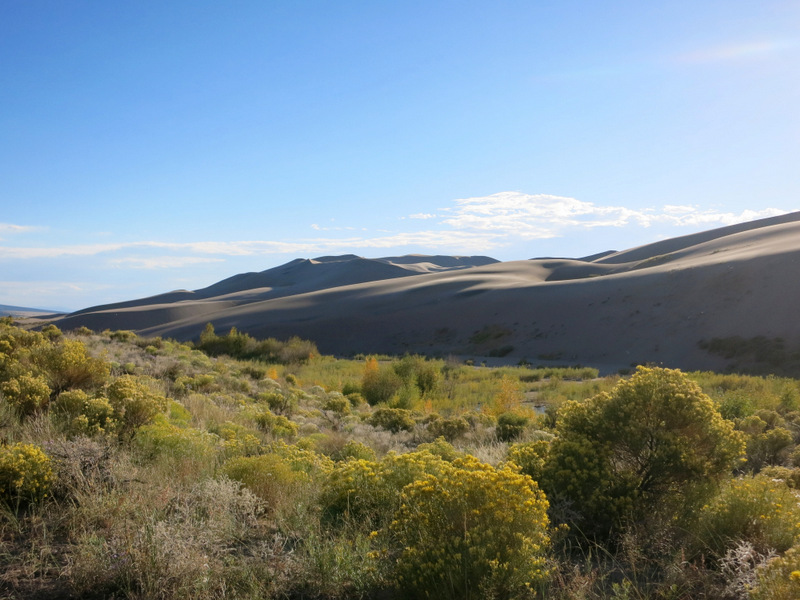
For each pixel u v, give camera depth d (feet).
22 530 14.47
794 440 40.73
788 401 60.85
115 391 26.40
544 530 13.92
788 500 16.66
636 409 19.21
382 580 13.42
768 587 11.40
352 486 18.49
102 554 12.53
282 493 19.31
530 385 109.29
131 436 23.29
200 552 13.04
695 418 18.74
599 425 19.85
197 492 16.92
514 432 44.52
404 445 41.16
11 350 41.37
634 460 19.63
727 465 18.53
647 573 14.69
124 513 15.24
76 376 35.24
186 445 22.90
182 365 67.41
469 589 11.75
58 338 67.51
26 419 24.08
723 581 13.65
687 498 17.60
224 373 73.00
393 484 18.42
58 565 12.95
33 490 15.80
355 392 86.02
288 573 13.48
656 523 16.80
